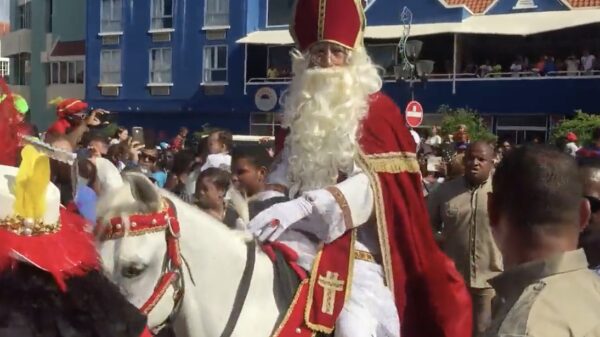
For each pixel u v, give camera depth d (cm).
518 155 216
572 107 2453
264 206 375
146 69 3228
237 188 514
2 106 205
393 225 361
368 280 355
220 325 326
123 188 311
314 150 357
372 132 360
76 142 528
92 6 3350
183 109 3145
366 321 343
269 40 2884
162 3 3192
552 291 196
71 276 185
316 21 370
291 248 353
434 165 1214
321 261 346
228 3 3036
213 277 327
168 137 3234
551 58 2542
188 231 323
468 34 2625
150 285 306
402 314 365
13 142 206
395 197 360
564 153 220
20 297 178
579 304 193
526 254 210
